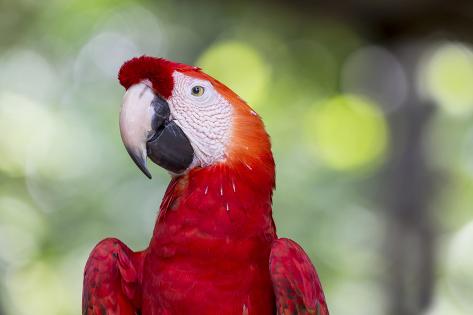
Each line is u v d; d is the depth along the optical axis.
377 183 10.97
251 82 11.05
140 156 3.88
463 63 10.12
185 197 3.78
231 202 3.74
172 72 3.88
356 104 10.67
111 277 3.94
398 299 8.89
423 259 8.99
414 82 9.22
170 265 3.71
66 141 12.48
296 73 10.82
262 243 3.78
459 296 12.38
